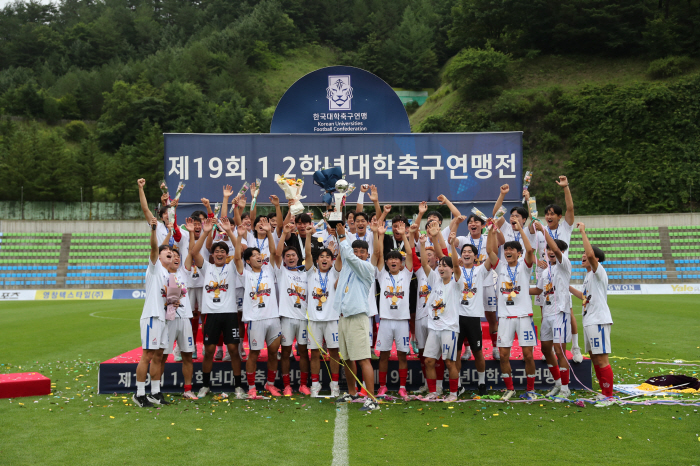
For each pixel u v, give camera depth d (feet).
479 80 149.38
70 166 123.13
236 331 21.70
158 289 20.12
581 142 126.62
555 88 136.56
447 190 34.17
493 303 23.53
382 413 18.78
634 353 30.04
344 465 13.51
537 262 22.08
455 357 20.66
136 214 119.65
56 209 114.01
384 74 236.84
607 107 127.75
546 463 13.66
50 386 21.81
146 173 129.29
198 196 33.91
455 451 14.64
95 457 14.08
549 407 19.58
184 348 21.38
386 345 21.68
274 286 21.98
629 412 18.74
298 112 34.83
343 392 22.48
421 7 271.28
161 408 19.47
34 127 153.17
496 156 34.09
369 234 24.66
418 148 34.19
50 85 226.58
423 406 19.80
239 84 230.68
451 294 20.61
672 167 115.14
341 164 34.22
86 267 84.02
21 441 15.44
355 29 285.64
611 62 151.64
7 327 42.65
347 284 19.98
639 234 85.71
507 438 15.80
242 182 34.01
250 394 21.36
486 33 168.96
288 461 13.80
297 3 285.64
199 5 317.83
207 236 24.00
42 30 254.47
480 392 21.61
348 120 34.94
